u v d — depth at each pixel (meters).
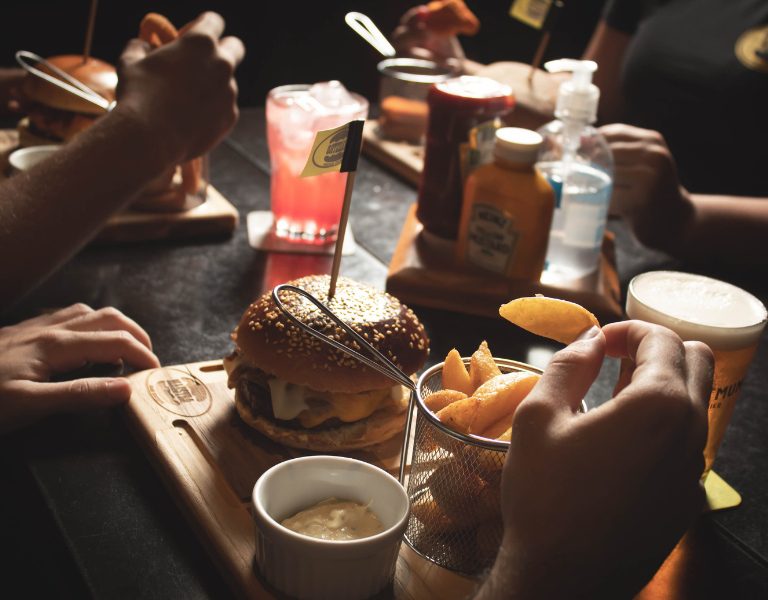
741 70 1.30
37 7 1.82
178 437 0.70
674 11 1.41
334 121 0.97
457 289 0.92
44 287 0.88
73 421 0.72
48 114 1.06
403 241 0.99
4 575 0.75
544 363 0.85
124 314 0.85
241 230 1.04
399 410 0.72
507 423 0.60
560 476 0.48
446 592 0.60
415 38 1.39
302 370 0.69
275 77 2.13
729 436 0.76
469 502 0.59
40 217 0.80
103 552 0.61
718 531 0.66
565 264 0.96
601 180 0.94
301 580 0.58
